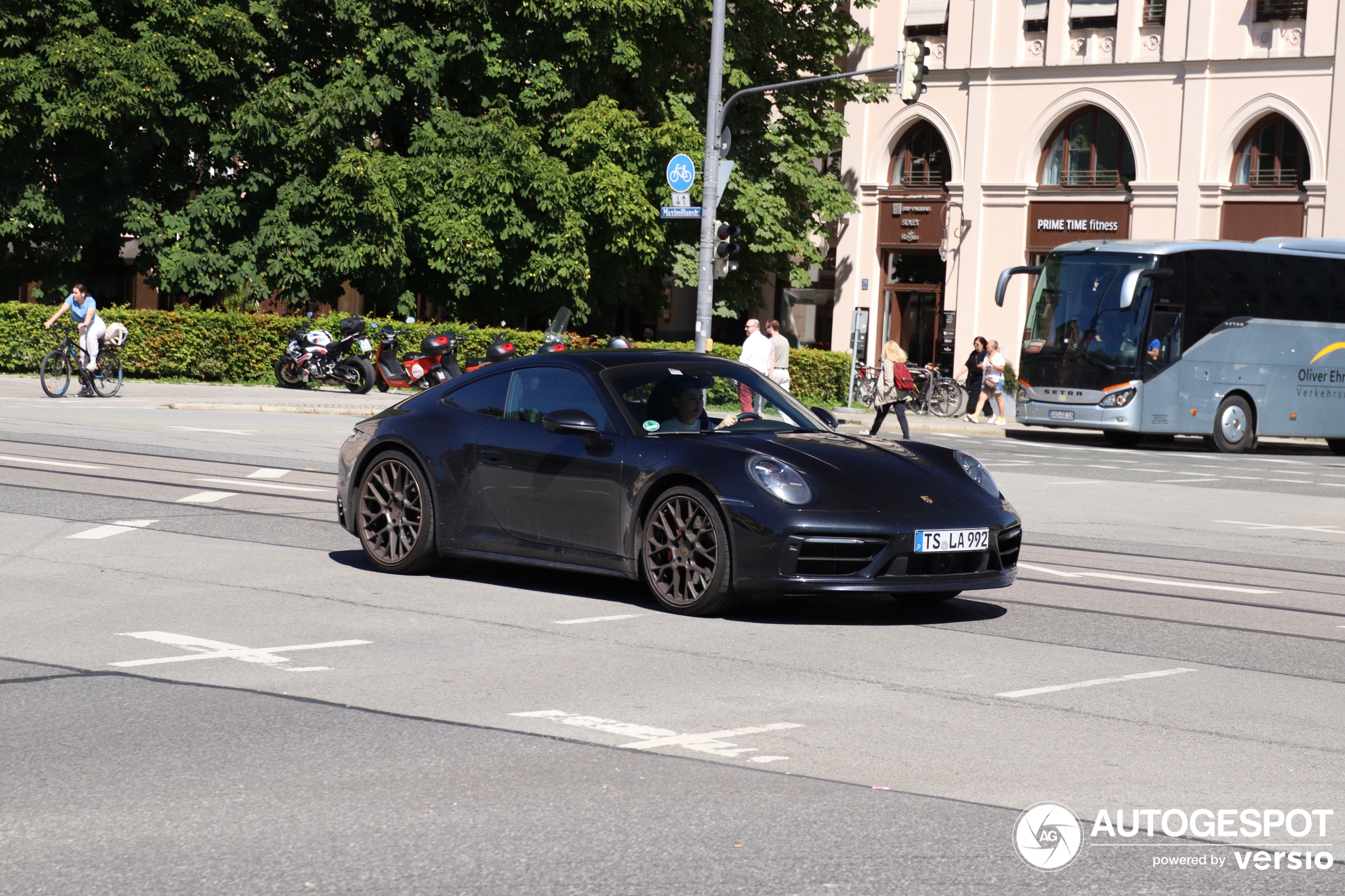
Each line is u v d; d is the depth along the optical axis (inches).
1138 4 1512.1
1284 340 1186.6
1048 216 1574.8
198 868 162.7
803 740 223.9
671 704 244.8
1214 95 1475.1
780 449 331.3
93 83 1154.0
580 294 1295.5
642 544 335.3
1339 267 1218.0
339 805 186.4
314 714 232.1
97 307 1289.4
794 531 312.0
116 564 372.8
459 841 173.2
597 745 218.5
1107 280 1146.0
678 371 362.9
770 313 1758.1
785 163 1512.1
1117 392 1128.8
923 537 316.2
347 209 1222.9
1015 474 808.3
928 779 205.0
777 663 280.8
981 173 1603.1
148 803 186.1
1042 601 370.6
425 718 231.3
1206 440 1263.5
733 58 1395.2
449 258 1228.5
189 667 262.4
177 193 1274.6
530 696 248.1
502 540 357.1
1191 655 305.4
